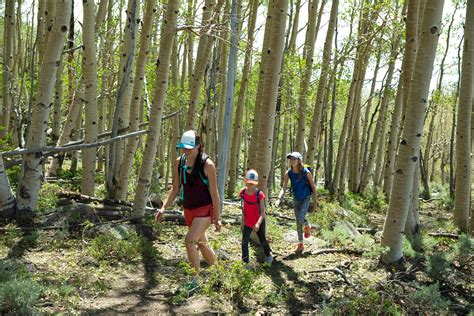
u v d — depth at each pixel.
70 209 6.88
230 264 5.98
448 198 16.92
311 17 12.79
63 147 6.68
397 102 14.72
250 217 6.01
